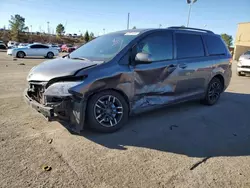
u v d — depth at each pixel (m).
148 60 3.79
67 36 86.31
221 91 6.05
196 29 5.36
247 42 32.66
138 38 4.09
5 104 5.14
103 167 2.83
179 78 4.66
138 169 2.81
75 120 3.40
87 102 3.57
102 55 4.02
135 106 4.06
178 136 3.83
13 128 3.85
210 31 5.77
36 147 3.25
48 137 3.57
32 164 2.83
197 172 2.80
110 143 3.47
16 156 2.99
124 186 2.49
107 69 3.62
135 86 3.96
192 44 5.04
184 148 3.42
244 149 3.46
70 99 3.33
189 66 4.82
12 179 2.53
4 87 7.00
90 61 3.82
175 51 4.62
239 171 2.85
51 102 3.34
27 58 21.41
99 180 2.57
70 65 3.68
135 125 4.23
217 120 4.73
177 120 4.60
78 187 2.45
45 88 3.50
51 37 72.69
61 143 3.40
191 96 5.10
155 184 2.54
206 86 5.46
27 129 3.84
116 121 3.86
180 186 2.52
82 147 3.31
